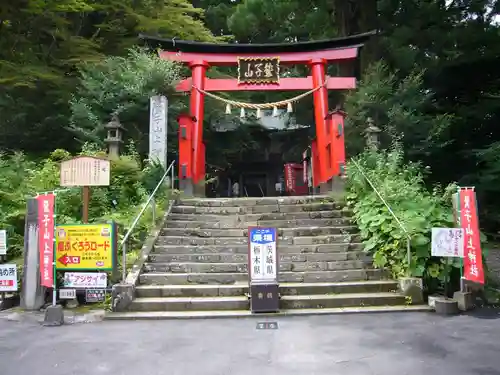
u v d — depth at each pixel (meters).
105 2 17.39
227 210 11.39
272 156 26.48
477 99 18.75
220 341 5.96
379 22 18.98
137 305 7.64
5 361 5.27
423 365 4.96
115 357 5.36
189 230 10.25
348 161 13.78
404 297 7.95
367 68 17.48
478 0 18.42
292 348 5.61
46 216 7.54
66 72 17.27
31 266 8.09
